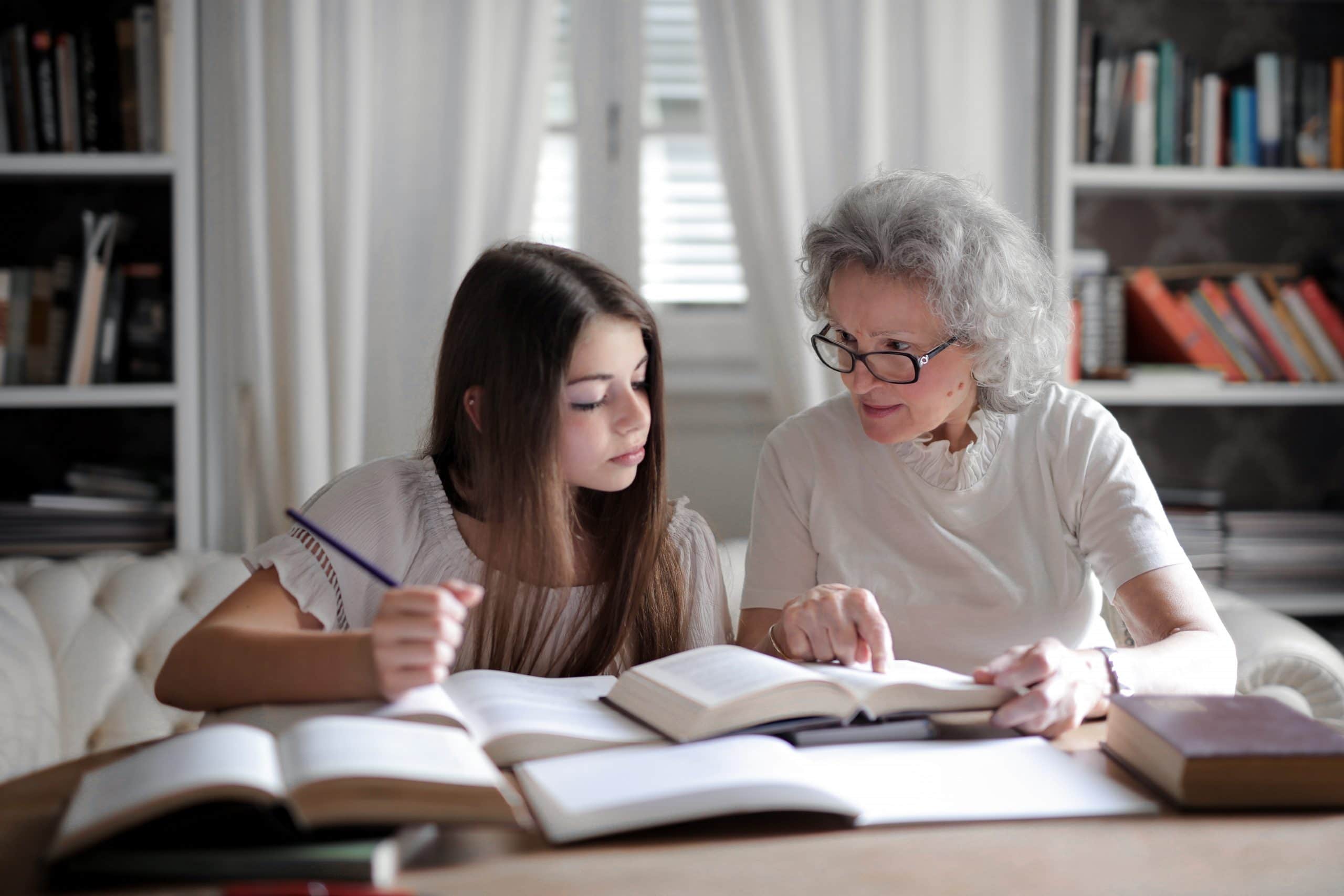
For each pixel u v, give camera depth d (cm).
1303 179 231
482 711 90
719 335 249
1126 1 255
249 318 215
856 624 104
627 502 123
